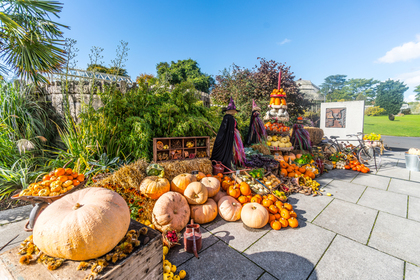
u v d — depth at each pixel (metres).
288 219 3.14
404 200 4.08
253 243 2.69
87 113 4.47
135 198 3.04
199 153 4.89
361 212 3.58
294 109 11.43
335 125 10.66
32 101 5.40
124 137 4.34
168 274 2.01
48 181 2.15
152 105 5.10
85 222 1.33
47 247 1.33
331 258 2.40
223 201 3.36
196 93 6.53
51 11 4.54
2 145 4.24
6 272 1.35
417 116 36.81
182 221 2.89
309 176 5.29
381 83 56.00
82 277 1.29
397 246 2.63
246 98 10.39
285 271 2.20
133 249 1.55
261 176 4.34
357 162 6.57
